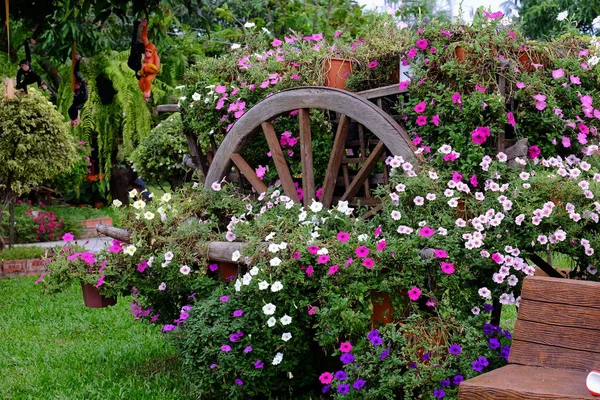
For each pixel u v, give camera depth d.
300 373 4.36
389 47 4.85
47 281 5.07
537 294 2.98
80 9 4.98
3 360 5.62
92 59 13.20
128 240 4.97
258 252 4.16
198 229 4.82
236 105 5.36
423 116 4.29
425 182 4.04
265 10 9.62
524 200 3.85
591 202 3.88
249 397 4.29
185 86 5.79
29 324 6.98
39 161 10.15
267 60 5.36
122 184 17.36
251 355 4.09
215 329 4.10
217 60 5.62
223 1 15.07
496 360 3.58
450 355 3.54
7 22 4.98
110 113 13.77
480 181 4.20
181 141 10.32
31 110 9.95
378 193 4.27
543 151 4.34
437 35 4.29
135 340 6.21
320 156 5.24
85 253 5.04
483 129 4.07
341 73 5.08
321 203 4.58
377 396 3.59
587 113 4.31
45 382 4.99
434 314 3.85
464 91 4.24
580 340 2.85
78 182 14.76
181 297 4.98
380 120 4.46
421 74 4.30
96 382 4.91
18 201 15.91
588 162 4.33
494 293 3.86
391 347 3.70
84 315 7.26
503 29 4.29
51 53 6.89
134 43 5.45
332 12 8.92
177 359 5.47
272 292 4.08
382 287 3.77
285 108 4.97
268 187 5.50
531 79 4.18
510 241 3.81
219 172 5.47
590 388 2.47
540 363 2.92
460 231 3.88
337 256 3.95
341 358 3.67
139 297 5.18
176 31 15.45
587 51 4.45
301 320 4.12
